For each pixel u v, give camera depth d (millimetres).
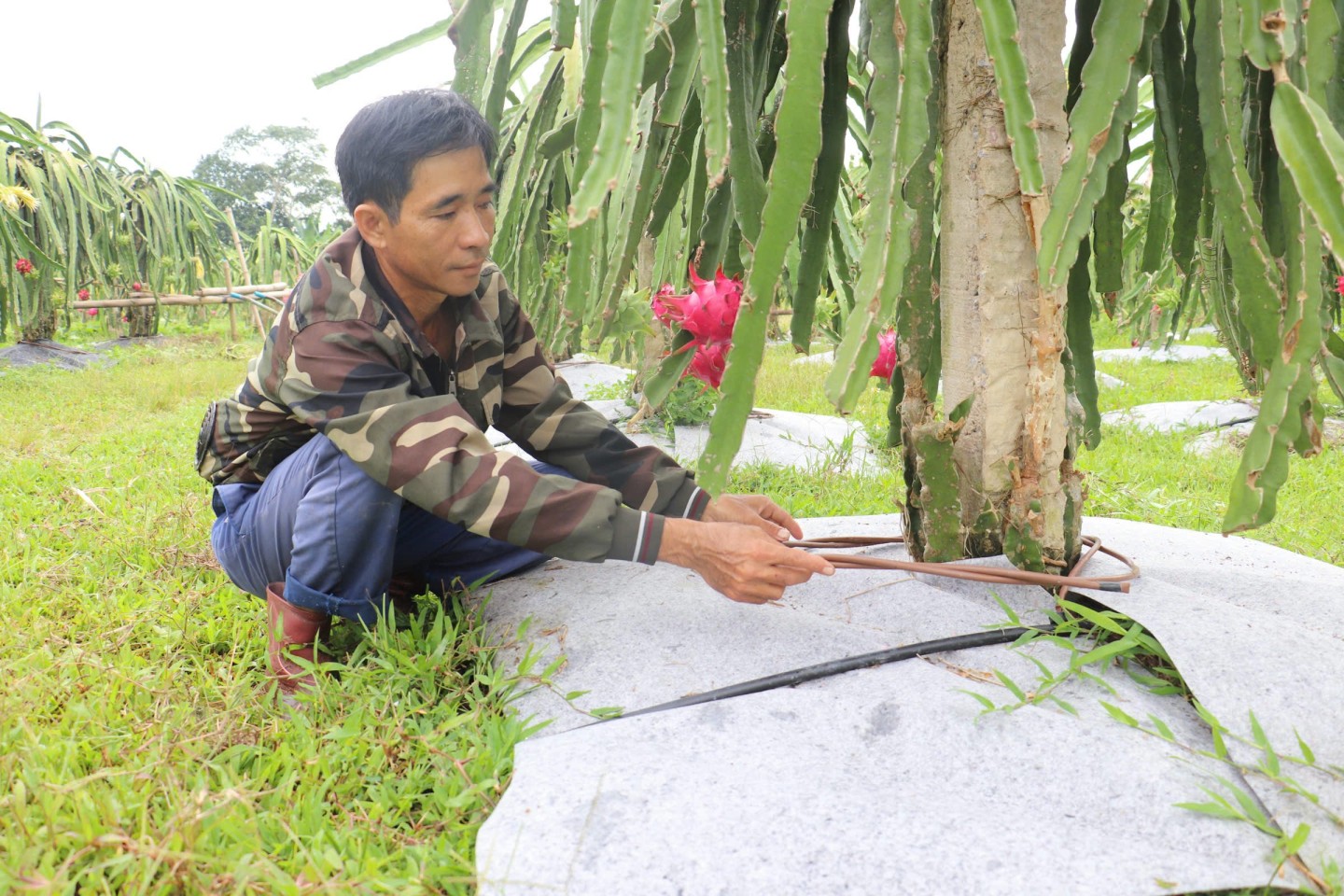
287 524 1324
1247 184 1021
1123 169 1311
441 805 1028
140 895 838
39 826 912
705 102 960
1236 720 1023
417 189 1152
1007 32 965
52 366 7281
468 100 1280
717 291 1348
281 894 847
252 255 12336
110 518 2275
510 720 1137
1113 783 946
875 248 968
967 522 1401
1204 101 1064
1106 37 984
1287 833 882
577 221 907
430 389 1344
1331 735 1003
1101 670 1166
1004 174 1223
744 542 1161
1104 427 4023
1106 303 1403
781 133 967
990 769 976
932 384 1391
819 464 3041
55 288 8250
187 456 3279
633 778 976
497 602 1465
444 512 1193
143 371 7117
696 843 887
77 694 1219
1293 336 962
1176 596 1250
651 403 1408
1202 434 3840
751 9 1234
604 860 874
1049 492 1301
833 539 1581
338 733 1112
